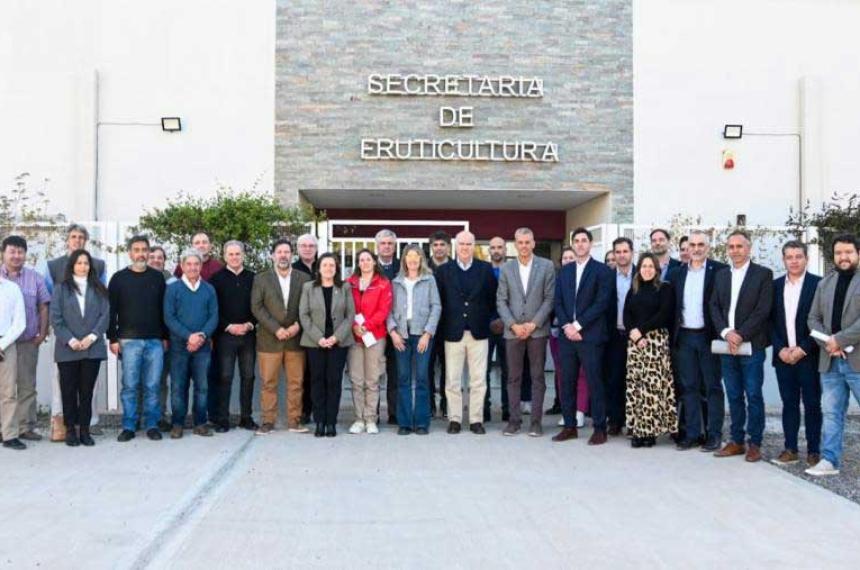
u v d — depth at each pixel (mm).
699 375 9055
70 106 14211
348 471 7930
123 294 9492
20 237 9344
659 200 14812
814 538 5895
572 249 10523
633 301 9172
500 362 11047
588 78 14789
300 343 9828
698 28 14922
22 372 9414
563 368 9586
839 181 14898
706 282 8891
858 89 14992
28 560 5410
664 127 14859
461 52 14641
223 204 11438
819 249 12250
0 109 14180
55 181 14172
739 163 14898
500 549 5656
